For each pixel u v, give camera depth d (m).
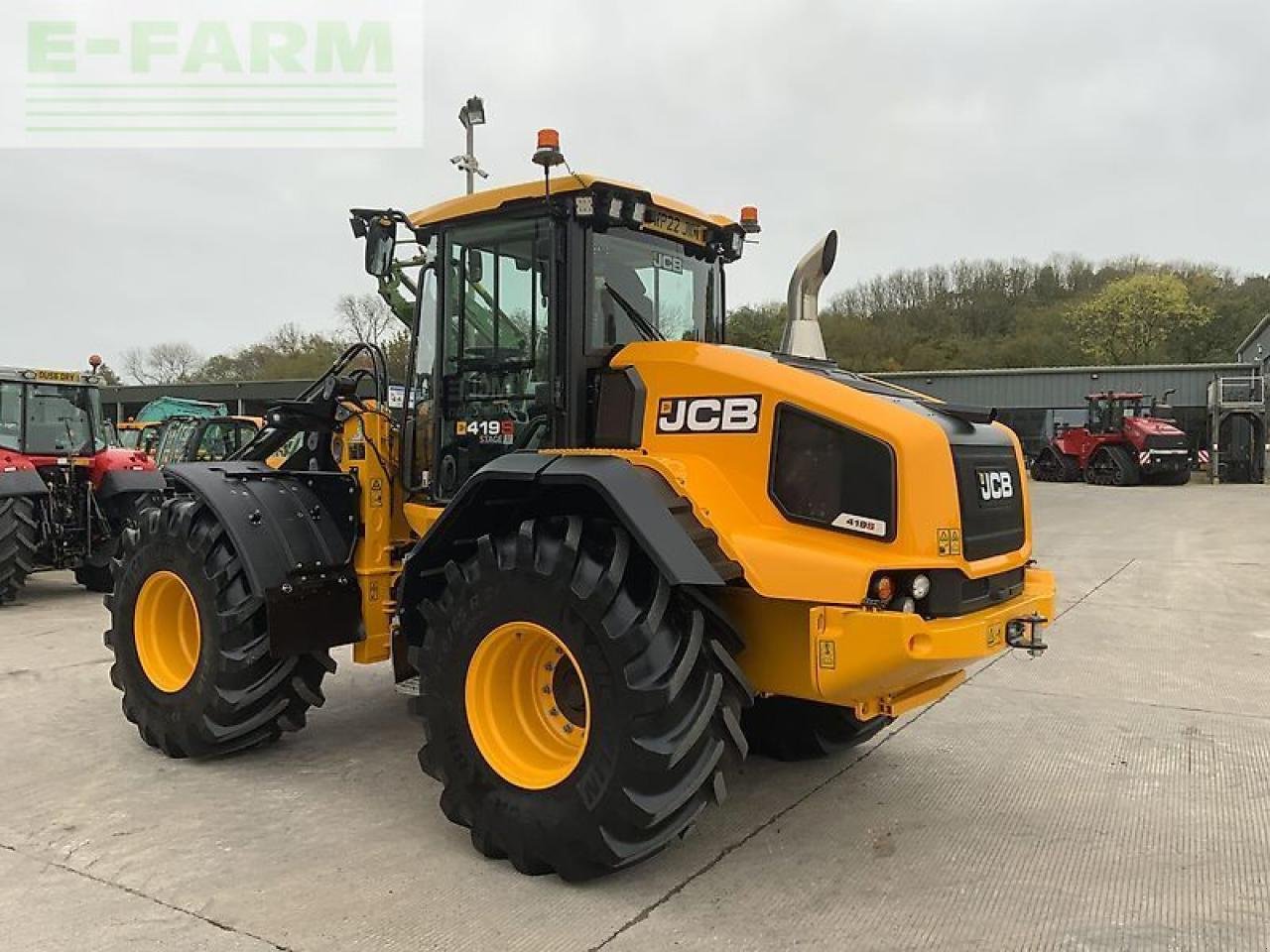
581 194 3.72
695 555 3.04
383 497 4.62
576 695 3.47
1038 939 2.84
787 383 3.35
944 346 54.31
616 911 3.00
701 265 4.45
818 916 2.98
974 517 3.33
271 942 2.81
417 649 3.59
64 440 9.53
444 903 3.05
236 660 4.21
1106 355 52.47
